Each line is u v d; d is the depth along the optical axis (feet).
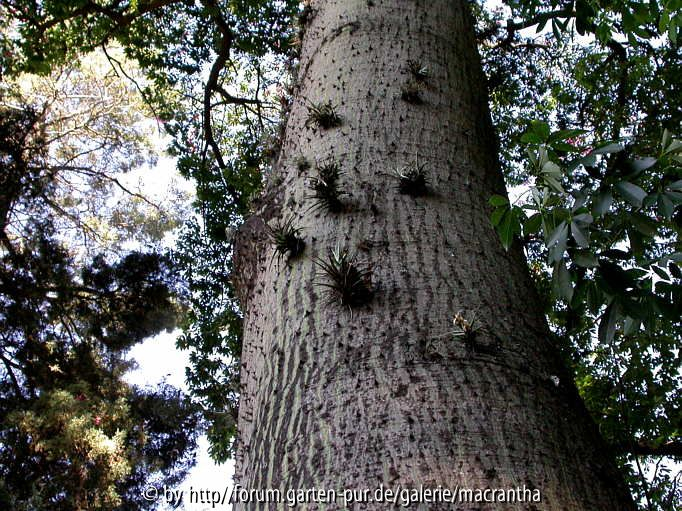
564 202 7.30
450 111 9.16
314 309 6.39
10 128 43.96
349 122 8.55
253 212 8.87
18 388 39.93
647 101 24.99
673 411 21.21
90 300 44.70
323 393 5.55
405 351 5.66
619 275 7.73
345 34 10.43
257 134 35.22
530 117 29.48
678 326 19.56
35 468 30.42
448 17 11.32
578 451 5.35
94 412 36.01
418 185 7.47
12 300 41.78
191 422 44.01
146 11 32.71
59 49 34.81
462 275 6.61
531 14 13.80
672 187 7.21
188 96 36.91
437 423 5.05
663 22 10.71
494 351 5.84
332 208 7.25
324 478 4.89
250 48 33.86
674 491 20.36
